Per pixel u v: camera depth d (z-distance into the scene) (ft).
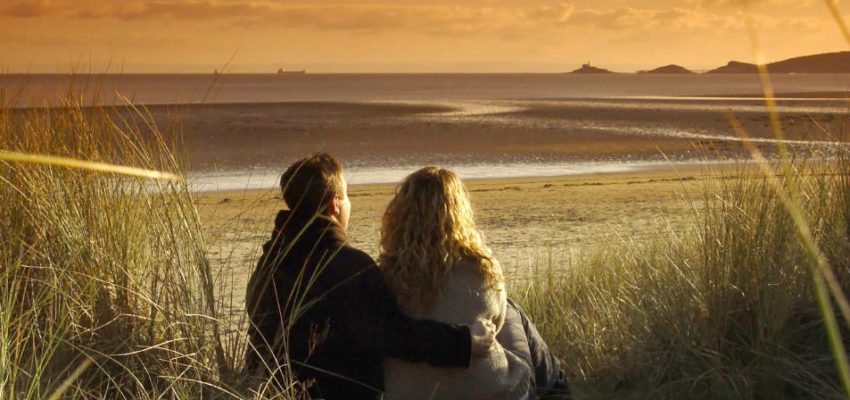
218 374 13.17
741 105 233.76
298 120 155.02
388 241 13.47
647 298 17.88
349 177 80.07
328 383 12.86
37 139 14.52
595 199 51.85
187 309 13.75
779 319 15.69
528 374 13.64
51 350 12.87
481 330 12.99
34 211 14.17
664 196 52.11
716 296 16.38
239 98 370.73
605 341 17.62
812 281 16.01
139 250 14.32
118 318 13.39
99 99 15.19
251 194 58.44
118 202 14.37
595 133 129.59
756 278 16.22
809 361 15.47
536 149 107.04
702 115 174.60
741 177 18.12
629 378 16.61
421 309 13.21
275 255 13.39
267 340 13.25
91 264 13.70
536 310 19.48
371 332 12.67
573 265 25.66
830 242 16.61
